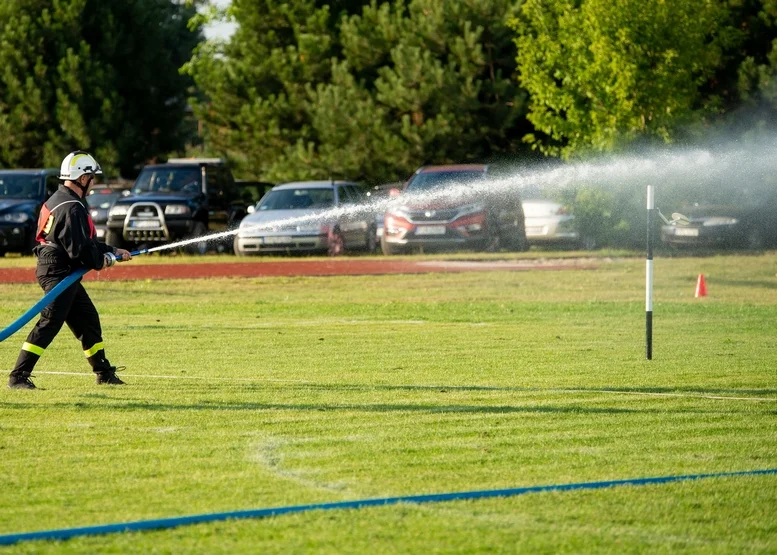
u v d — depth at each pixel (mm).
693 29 69625
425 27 90375
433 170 73750
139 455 18172
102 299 48281
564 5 72562
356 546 13562
